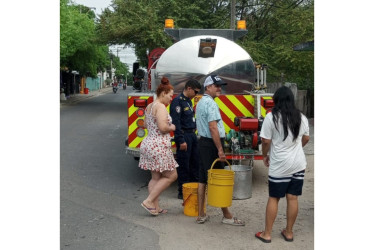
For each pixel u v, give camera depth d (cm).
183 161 589
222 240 443
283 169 423
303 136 442
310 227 484
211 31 823
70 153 953
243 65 651
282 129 421
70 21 2397
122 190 643
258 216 521
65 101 2962
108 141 1141
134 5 2112
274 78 1914
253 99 637
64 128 1427
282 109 426
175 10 1973
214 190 468
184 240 442
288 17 1953
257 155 601
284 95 430
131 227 481
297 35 1941
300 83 1897
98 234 458
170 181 517
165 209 553
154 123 508
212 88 490
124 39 2127
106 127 1471
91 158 895
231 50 648
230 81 652
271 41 2006
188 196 518
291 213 436
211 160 492
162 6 2022
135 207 559
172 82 648
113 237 449
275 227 483
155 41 1906
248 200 589
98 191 637
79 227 480
